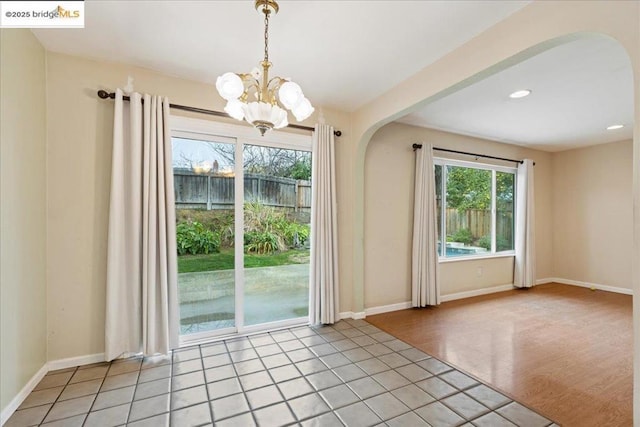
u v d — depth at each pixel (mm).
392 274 3865
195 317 2854
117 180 2340
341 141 3506
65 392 1998
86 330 2377
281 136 3160
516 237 5121
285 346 2732
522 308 3945
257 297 3145
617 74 2576
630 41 1359
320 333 3047
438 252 4305
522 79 2664
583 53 2240
